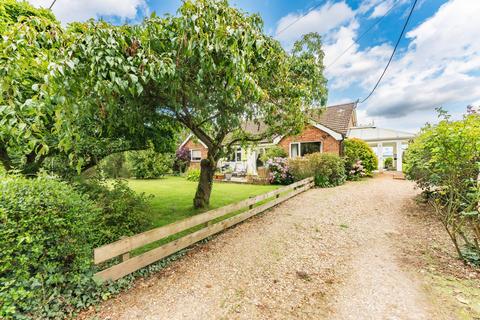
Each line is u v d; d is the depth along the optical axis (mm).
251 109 4316
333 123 12461
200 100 3408
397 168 15547
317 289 2617
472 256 3008
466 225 4105
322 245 3822
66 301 2197
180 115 4605
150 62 2053
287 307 2322
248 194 8289
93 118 3367
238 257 3430
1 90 1678
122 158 13086
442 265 2969
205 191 6035
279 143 13055
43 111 1875
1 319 1900
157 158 15055
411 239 3920
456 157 3193
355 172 11594
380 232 4332
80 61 1852
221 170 15562
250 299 2457
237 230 4570
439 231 4156
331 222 4969
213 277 2891
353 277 2836
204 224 4277
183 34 2049
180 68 2545
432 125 5023
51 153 4254
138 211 3941
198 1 2088
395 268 2990
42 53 1814
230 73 2275
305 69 4992
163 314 2219
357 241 3953
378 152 16359
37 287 2107
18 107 1798
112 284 2553
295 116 4797
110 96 2326
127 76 2000
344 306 2311
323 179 9641
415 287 2555
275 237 4188
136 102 3389
